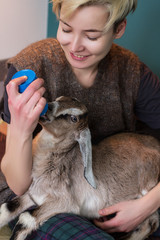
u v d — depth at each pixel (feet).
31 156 6.55
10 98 5.66
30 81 5.65
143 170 7.96
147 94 8.17
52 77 7.16
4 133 10.08
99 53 6.48
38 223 6.60
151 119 8.45
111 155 7.78
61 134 6.66
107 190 7.51
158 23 12.05
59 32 6.42
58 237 6.25
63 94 7.30
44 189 6.98
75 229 6.31
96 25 5.96
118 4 5.86
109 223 7.09
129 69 7.89
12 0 12.57
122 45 13.33
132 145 8.11
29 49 7.18
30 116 5.65
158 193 7.35
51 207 6.79
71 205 6.95
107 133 8.26
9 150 6.41
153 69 12.91
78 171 7.25
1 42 13.07
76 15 5.84
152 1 11.87
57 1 6.01
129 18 12.66
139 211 7.12
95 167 7.47
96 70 7.42
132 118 8.46
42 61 7.10
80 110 6.51
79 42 6.23
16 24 13.25
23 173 6.56
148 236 8.07
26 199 7.15
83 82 7.44
